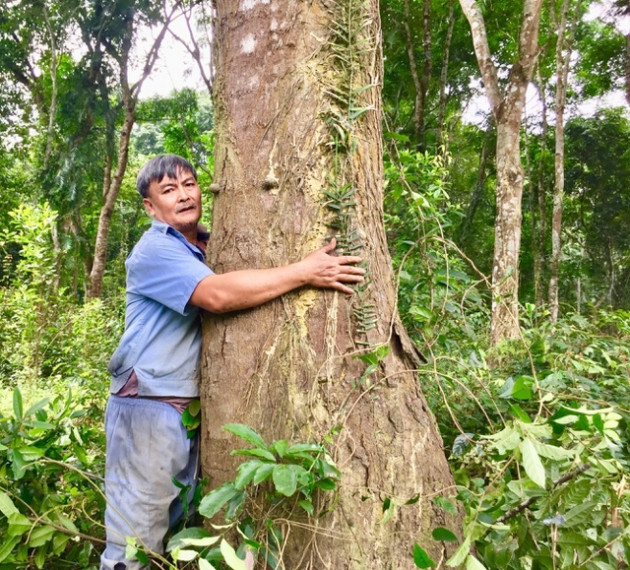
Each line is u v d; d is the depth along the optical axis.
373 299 1.85
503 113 7.51
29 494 2.14
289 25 1.92
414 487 1.71
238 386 1.82
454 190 15.64
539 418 1.70
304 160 1.87
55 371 6.88
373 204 1.96
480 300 2.97
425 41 11.72
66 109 12.90
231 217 1.93
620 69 14.72
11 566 1.91
